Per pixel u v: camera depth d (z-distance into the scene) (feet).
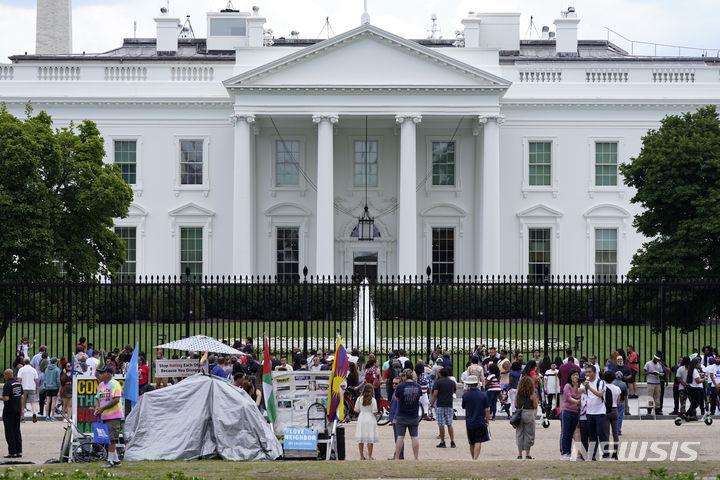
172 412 75.00
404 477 62.49
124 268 212.02
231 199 211.82
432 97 202.39
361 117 206.39
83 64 212.43
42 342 151.64
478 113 202.08
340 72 202.28
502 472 64.34
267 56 212.23
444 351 115.65
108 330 160.56
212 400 75.05
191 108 211.82
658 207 153.38
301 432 75.20
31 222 142.51
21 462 76.43
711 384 103.30
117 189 153.69
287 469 65.92
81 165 150.51
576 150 212.84
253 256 210.18
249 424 74.33
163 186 212.02
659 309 138.92
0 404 111.04
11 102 209.15
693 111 212.23
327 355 108.37
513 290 176.04
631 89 212.64
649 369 104.37
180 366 87.04
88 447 73.56
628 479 61.52
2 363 137.28
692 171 150.30
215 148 212.02
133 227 211.82
